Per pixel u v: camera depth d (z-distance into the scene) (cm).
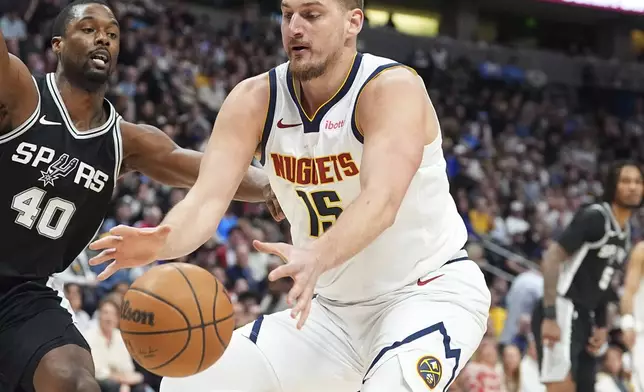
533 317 687
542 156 2022
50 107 396
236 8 2119
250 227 1134
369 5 2444
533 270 1322
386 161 311
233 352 370
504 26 2619
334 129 346
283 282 977
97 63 396
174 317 295
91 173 403
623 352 855
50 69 1360
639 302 762
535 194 1770
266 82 363
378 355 343
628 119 2436
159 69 1488
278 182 370
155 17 1711
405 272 365
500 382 830
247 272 1057
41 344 376
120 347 731
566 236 651
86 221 412
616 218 654
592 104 2453
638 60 2664
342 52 344
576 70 2495
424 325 346
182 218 326
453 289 364
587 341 675
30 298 394
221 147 356
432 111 358
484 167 1773
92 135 405
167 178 440
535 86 2309
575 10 2544
